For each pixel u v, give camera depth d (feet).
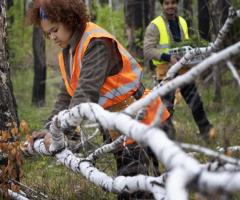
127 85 13.00
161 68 21.83
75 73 12.96
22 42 43.37
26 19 13.21
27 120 30.01
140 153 12.72
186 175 6.72
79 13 12.51
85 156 14.20
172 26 22.41
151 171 12.99
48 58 47.19
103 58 12.44
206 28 29.68
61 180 16.80
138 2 45.14
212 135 9.78
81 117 10.75
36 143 14.11
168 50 21.52
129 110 9.04
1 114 15.42
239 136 14.71
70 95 13.83
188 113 21.90
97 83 12.27
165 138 7.65
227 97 15.29
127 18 43.73
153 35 22.27
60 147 13.47
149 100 8.89
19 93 43.60
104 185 12.06
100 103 12.91
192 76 8.24
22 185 15.03
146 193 12.60
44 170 17.76
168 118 12.81
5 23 15.67
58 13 12.35
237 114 15.39
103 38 12.52
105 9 43.65
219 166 9.16
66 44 13.00
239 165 8.40
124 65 12.98
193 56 13.30
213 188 6.59
